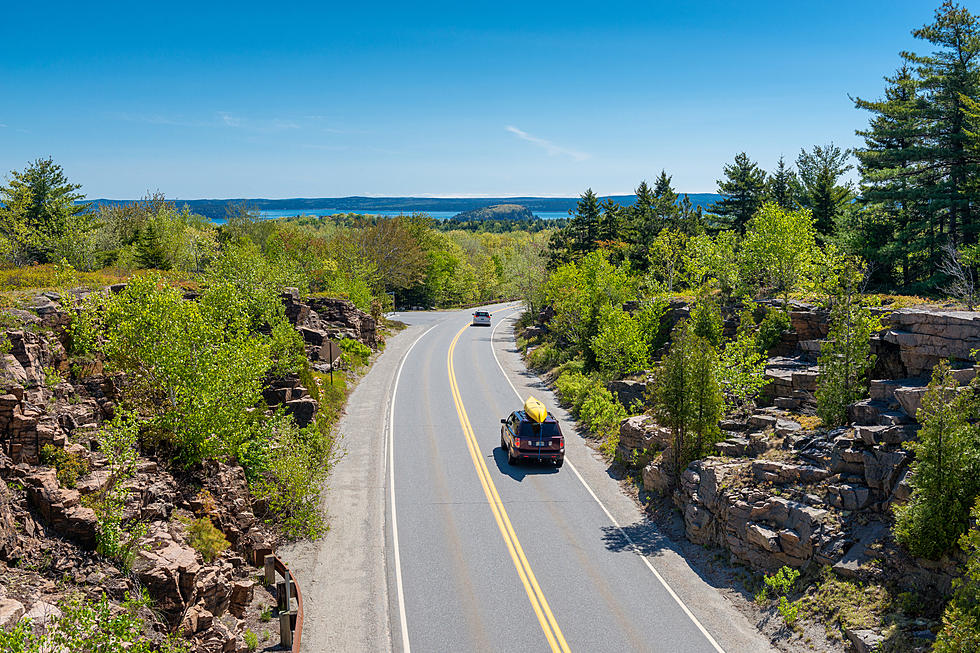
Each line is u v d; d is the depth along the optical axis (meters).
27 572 11.24
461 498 23.45
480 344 60.88
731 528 18.55
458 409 36.25
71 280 24.73
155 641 11.58
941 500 14.01
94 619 9.98
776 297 32.62
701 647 14.73
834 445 18.56
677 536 20.36
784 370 25.61
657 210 86.44
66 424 15.05
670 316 37.56
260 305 34.69
